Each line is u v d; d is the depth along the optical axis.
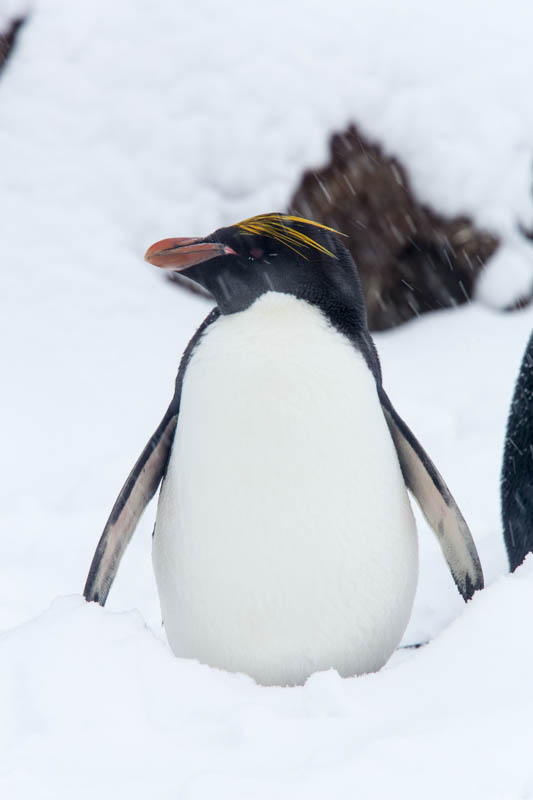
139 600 11.11
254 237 7.00
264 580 6.77
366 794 4.81
